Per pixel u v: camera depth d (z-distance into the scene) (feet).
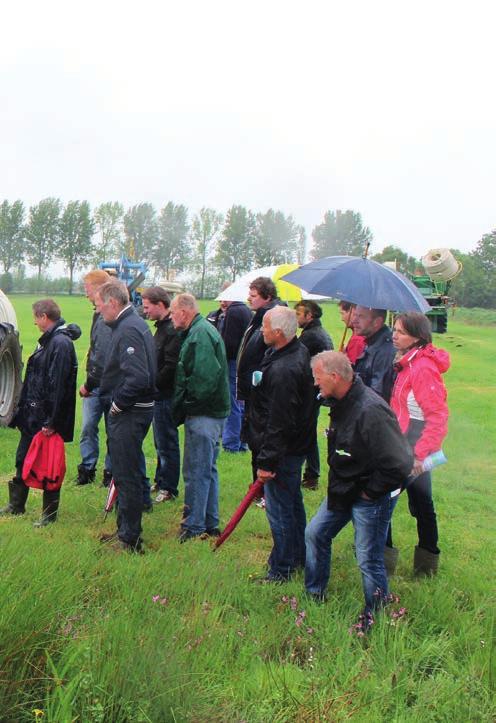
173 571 13.16
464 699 9.72
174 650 9.95
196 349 16.53
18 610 9.46
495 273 228.02
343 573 15.19
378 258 185.57
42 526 16.79
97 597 11.62
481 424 37.73
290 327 14.06
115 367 15.55
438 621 12.69
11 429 28.73
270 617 12.28
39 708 8.69
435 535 15.40
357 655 11.07
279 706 9.48
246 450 27.61
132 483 15.48
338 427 12.47
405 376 14.44
